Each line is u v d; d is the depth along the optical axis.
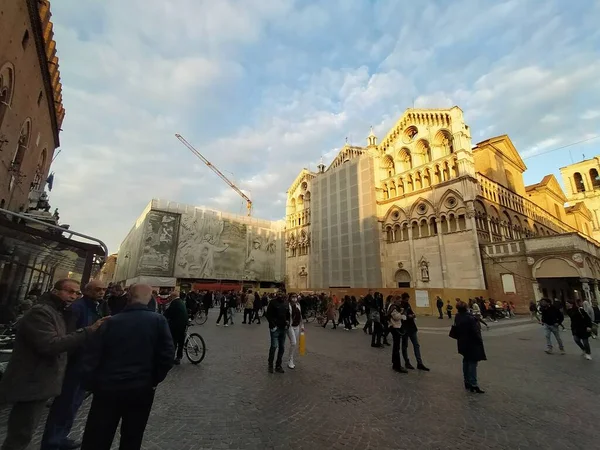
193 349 10.31
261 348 12.64
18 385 3.30
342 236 47.66
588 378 8.59
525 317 27.52
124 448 3.00
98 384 3.03
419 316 29.45
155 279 53.88
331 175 51.91
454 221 35.09
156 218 56.62
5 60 11.48
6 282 12.42
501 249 31.02
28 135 16.61
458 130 36.44
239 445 4.64
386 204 43.62
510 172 47.44
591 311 19.89
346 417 5.77
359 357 11.20
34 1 12.49
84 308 4.94
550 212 58.66
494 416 5.91
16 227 7.20
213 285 59.62
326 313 22.05
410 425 5.47
